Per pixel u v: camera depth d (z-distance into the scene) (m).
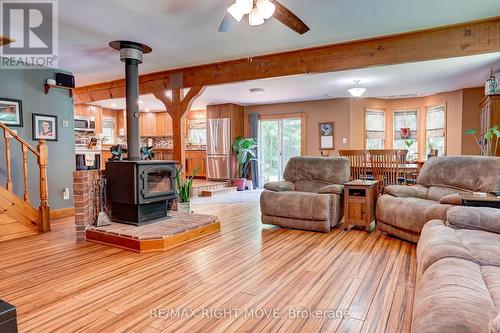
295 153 8.59
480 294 1.24
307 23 3.37
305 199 4.01
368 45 3.90
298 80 5.81
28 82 4.66
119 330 1.81
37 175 4.74
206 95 7.39
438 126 7.34
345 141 7.74
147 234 3.30
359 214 4.00
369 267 2.74
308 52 4.24
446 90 6.94
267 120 8.84
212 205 6.08
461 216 2.33
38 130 4.75
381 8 3.04
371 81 5.95
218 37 3.76
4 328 1.02
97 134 8.98
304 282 2.45
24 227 3.87
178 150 5.30
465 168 3.61
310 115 8.18
